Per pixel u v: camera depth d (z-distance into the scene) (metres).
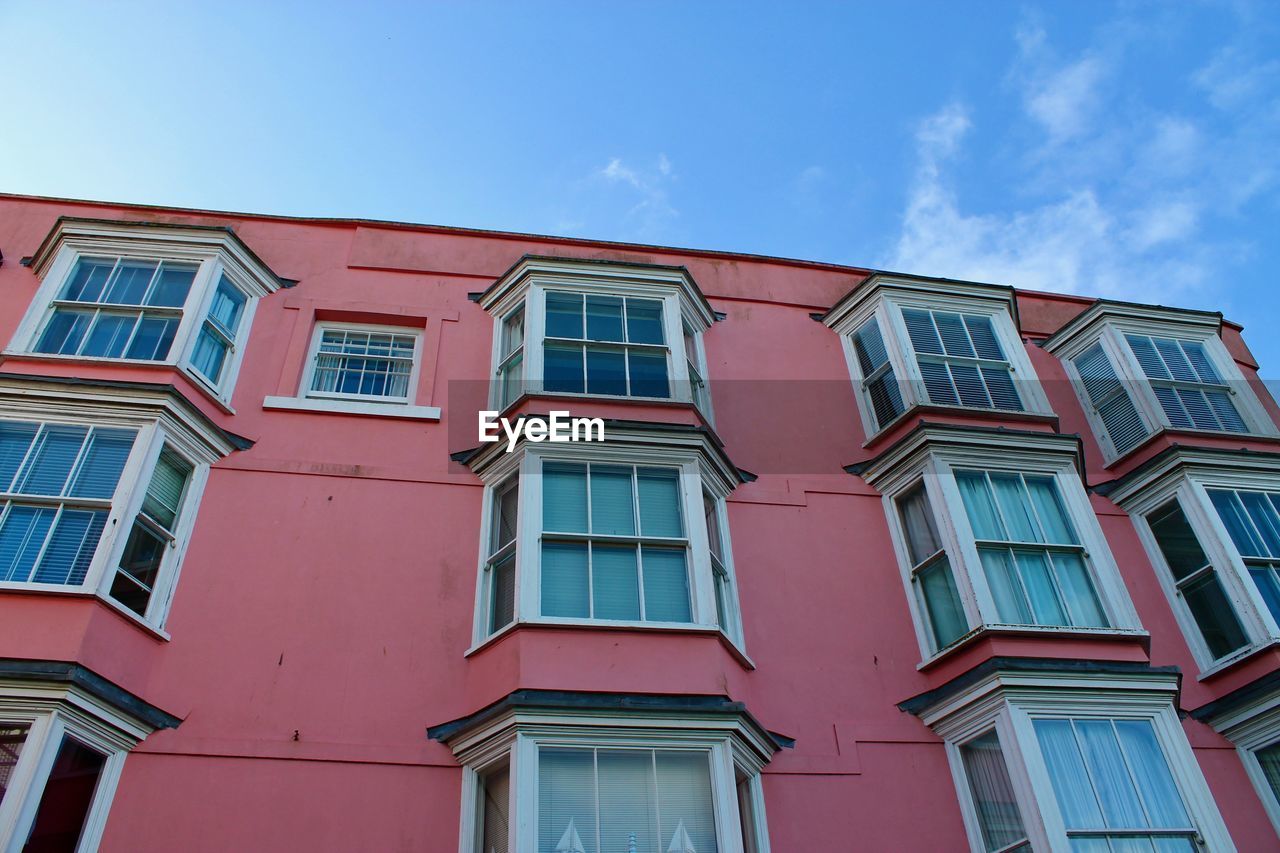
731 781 8.71
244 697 9.22
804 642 10.62
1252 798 10.23
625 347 12.65
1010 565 10.84
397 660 9.71
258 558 10.23
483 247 14.62
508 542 10.55
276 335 12.73
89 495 9.73
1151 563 12.29
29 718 8.09
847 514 11.91
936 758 9.84
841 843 9.14
